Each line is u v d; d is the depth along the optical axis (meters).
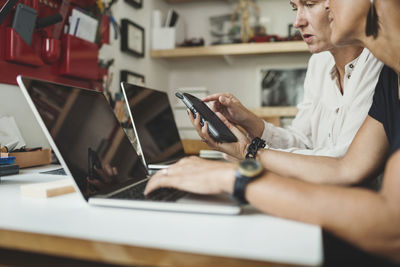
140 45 2.46
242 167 0.48
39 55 1.33
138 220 0.45
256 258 0.33
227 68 2.93
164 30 2.67
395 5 0.46
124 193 0.57
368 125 0.66
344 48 1.00
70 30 1.48
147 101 1.14
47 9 1.37
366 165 0.63
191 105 0.89
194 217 0.46
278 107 2.58
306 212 0.42
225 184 0.48
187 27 3.00
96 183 0.59
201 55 2.61
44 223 0.43
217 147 0.89
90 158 0.61
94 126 0.69
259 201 0.45
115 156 0.72
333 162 0.67
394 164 0.43
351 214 0.41
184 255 0.34
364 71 0.96
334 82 1.16
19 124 1.30
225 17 2.88
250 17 2.75
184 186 0.52
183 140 1.82
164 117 1.28
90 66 1.61
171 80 3.07
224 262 0.33
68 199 0.58
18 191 0.65
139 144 0.98
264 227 0.42
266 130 1.21
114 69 2.15
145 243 0.36
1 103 1.21
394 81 0.63
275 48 2.45
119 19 2.20
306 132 1.32
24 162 1.05
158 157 1.08
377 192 0.43
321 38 0.95
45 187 0.61
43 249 0.40
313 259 0.32
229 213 0.47
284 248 0.34
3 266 0.41
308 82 1.34
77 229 0.40
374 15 0.49
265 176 0.47
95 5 1.69
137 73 2.46
